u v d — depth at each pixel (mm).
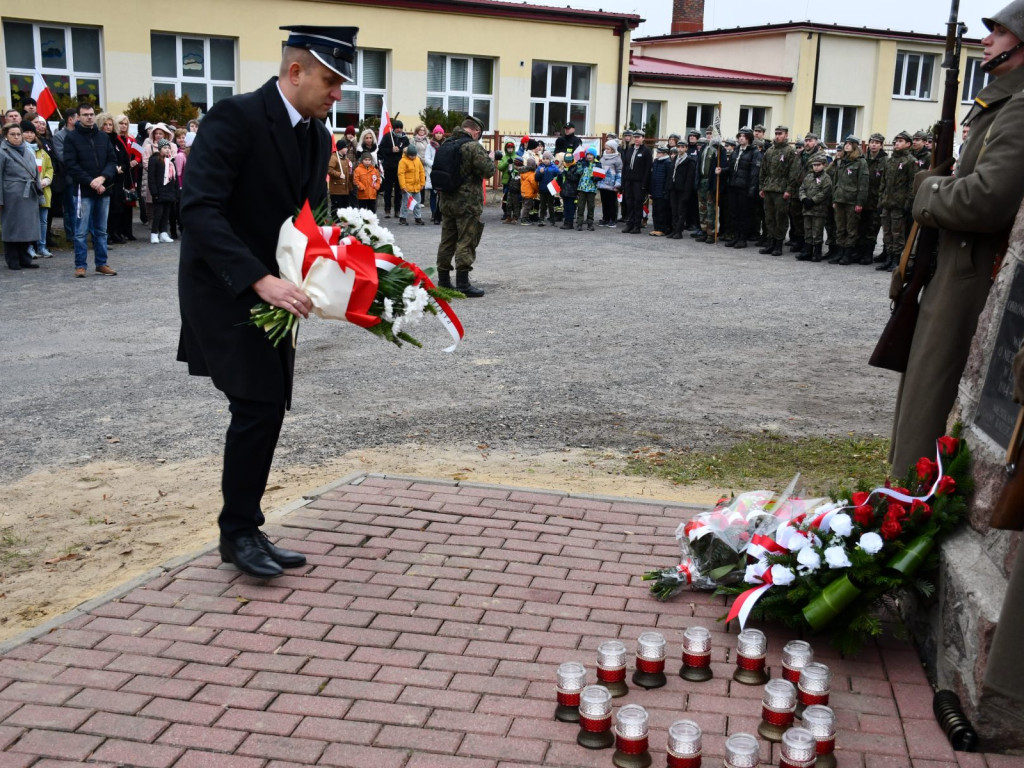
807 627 3855
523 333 10383
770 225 17859
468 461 6242
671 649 3797
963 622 3344
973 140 4074
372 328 4113
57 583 4461
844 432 7031
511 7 28234
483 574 4426
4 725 3236
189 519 5242
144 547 4863
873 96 34625
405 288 4039
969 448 3754
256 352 4121
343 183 19531
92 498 5574
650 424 7148
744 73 34781
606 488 5766
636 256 17203
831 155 18000
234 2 25141
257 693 3443
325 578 4355
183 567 4453
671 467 6176
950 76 4312
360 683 3518
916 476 3924
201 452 6426
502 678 3570
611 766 3053
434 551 4664
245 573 4352
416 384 8242
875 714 3381
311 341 9953
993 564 3416
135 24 24250
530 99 29578
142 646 3754
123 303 11883
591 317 11336
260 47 25625
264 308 3934
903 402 4297
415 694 3451
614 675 3457
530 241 19266
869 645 3873
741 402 7820
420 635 3869
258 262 3926
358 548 4688
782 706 3195
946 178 4004
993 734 3152
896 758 3133
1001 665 2934
